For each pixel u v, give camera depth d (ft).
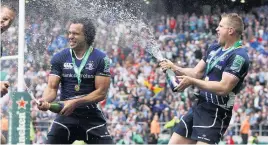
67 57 41.19
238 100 128.26
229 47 40.78
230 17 40.75
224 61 40.37
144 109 123.13
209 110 41.19
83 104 40.42
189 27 158.71
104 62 41.01
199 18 160.15
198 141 41.09
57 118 42.24
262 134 119.55
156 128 112.47
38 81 117.91
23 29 33.45
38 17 79.00
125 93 129.70
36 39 86.02
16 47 85.05
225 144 106.93
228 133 113.09
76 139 42.50
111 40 139.23
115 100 126.41
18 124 31.76
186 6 158.81
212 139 40.81
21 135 31.76
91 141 42.29
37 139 101.55
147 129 114.52
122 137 113.29
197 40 157.07
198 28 159.02
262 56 152.25
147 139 112.57
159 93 128.98
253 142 112.68
